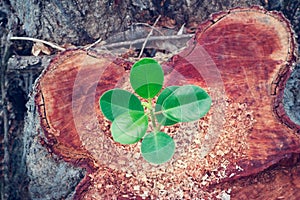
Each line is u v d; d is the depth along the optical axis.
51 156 0.80
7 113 1.03
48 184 0.85
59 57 0.77
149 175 0.75
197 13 0.99
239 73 0.78
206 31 0.80
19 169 0.99
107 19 0.95
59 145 0.75
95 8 0.93
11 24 1.00
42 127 0.74
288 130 0.76
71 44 0.97
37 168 0.84
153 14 1.00
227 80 0.78
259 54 0.78
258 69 0.78
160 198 0.74
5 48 1.00
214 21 0.80
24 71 0.99
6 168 0.99
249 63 0.78
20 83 1.03
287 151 0.75
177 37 0.96
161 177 0.75
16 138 1.02
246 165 0.75
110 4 0.94
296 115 0.83
